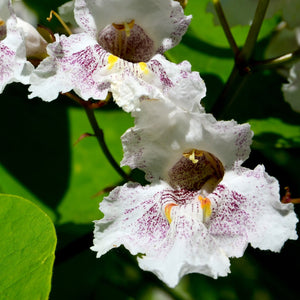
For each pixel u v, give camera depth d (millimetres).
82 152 260
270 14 253
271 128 257
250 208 198
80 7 210
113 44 222
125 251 267
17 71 198
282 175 261
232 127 199
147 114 199
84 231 243
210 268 195
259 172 199
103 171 258
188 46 254
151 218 202
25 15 242
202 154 214
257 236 196
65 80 200
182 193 210
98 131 222
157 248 198
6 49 203
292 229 193
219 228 199
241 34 259
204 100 255
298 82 247
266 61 225
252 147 259
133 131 200
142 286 279
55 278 263
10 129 260
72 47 205
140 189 204
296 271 261
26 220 192
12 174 254
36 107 264
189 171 215
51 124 263
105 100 217
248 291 273
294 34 257
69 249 223
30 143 260
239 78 241
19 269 187
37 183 254
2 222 191
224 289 275
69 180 256
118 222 200
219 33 255
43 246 190
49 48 200
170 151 205
